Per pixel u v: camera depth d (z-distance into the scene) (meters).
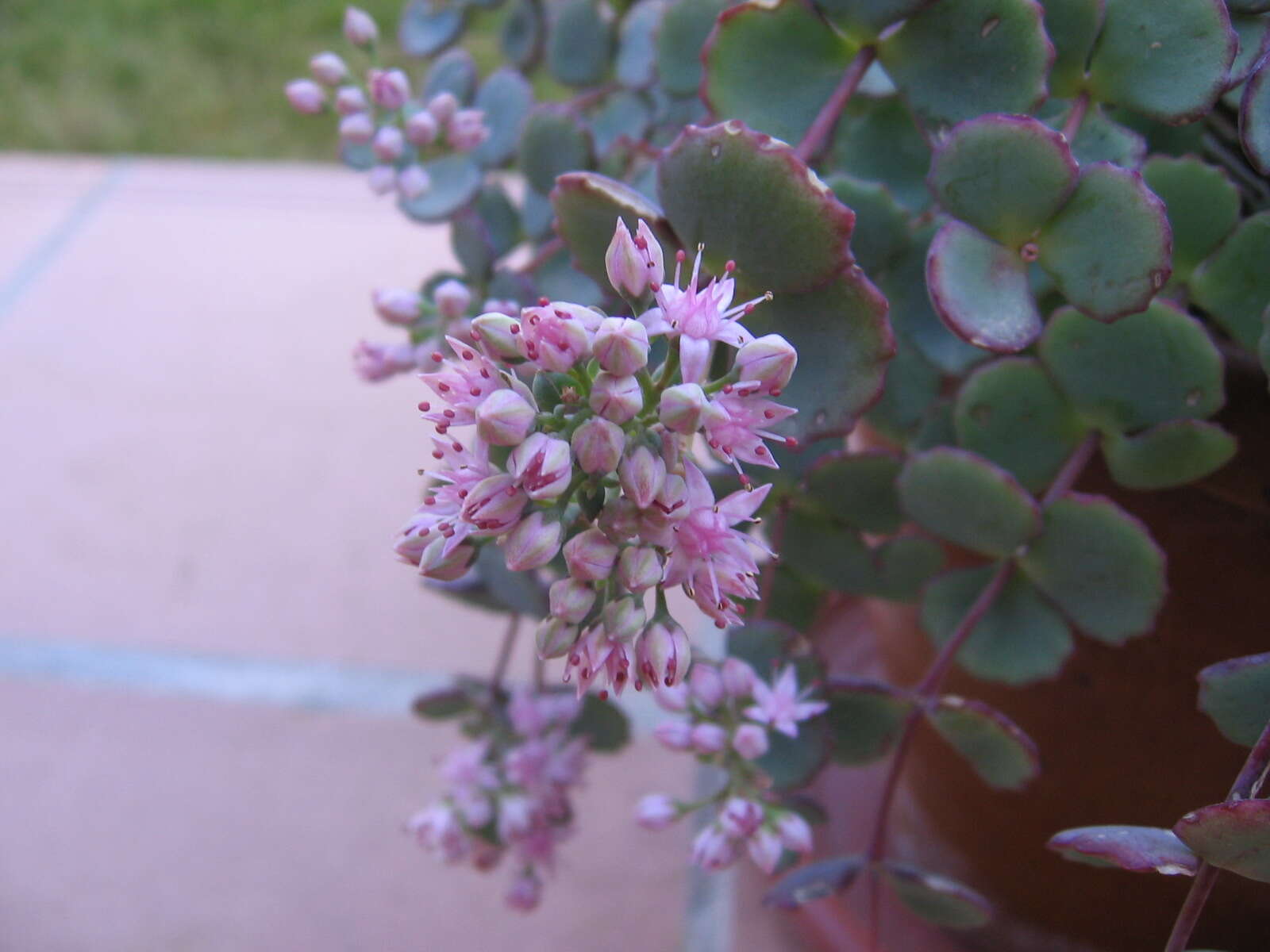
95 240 0.35
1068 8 0.12
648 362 0.11
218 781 0.23
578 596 0.10
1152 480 0.13
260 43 0.46
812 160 0.13
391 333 0.32
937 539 0.14
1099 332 0.12
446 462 0.10
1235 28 0.12
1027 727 0.15
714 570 0.10
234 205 0.36
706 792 0.22
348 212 0.36
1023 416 0.13
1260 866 0.09
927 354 0.14
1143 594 0.13
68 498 0.28
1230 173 0.15
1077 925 0.17
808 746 0.14
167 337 0.32
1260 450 0.13
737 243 0.11
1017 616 0.14
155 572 0.26
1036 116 0.13
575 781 0.17
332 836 0.22
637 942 0.20
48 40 0.47
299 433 0.29
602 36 0.19
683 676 0.10
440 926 0.20
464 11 0.19
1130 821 0.15
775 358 0.10
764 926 0.20
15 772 0.23
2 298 0.33
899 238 0.13
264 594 0.26
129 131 0.42
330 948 0.20
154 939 0.20
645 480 0.09
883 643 0.18
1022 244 0.11
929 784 0.17
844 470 0.14
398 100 0.15
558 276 0.16
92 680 0.24
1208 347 0.12
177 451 0.29
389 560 0.26
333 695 0.24
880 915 0.18
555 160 0.16
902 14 0.11
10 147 0.42
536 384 0.10
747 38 0.12
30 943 0.20
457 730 0.23
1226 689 0.11
